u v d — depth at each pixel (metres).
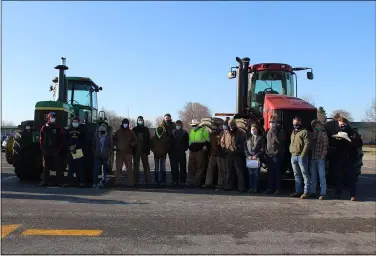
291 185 9.91
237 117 9.97
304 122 8.74
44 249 4.49
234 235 5.13
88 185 9.28
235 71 10.66
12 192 8.04
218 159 8.98
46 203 6.91
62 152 9.18
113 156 12.02
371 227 5.62
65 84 11.03
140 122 9.58
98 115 13.27
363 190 9.43
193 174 9.60
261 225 5.64
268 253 4.47
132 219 5.86
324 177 7.93
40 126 9.59
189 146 9.56
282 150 8.43
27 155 9.79
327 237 5.11
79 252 4.40
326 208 6.90
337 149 8.03
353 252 4.55
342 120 8.04
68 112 9.95
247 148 8.55
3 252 4.37
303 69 11.12
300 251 4.55
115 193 8.13
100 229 5.30
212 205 7.02
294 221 5.90
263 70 10.77
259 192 8.59
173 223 5.67
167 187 9.23
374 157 28.08
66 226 5.42
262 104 10.70
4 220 5.68
